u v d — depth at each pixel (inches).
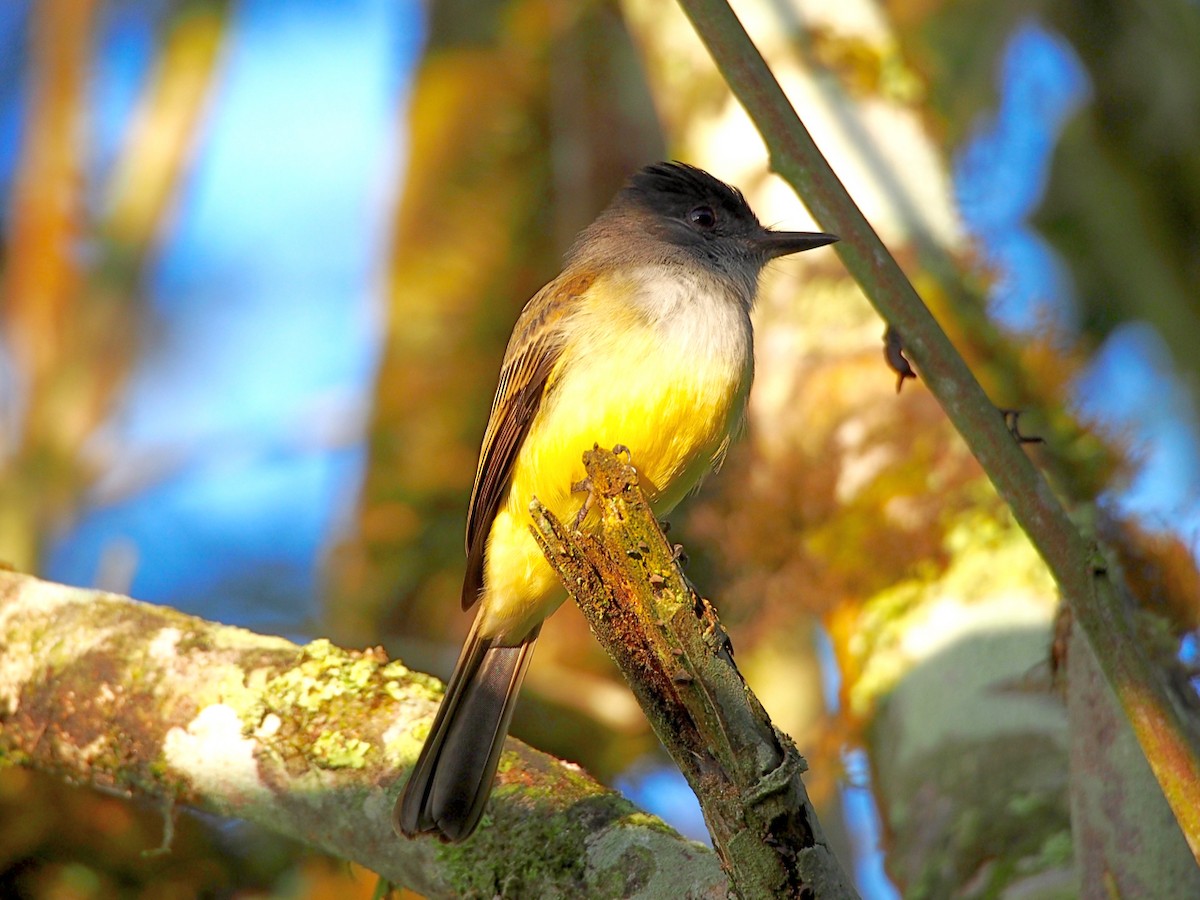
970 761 337.7
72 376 581.9
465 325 552.7
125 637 303.9
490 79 574.9
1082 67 573.3
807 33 448.8
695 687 226.2
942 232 435.2
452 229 562.3
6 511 551.5
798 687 479.5
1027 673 348.2
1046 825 322.0
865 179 432.8
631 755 479.2
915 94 452.8
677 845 250.2
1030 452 383.9
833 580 395.9
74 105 593.0
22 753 304.3
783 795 219.3
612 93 556.4
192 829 369.1
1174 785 223.8
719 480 464.4
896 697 363.9
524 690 466.3
